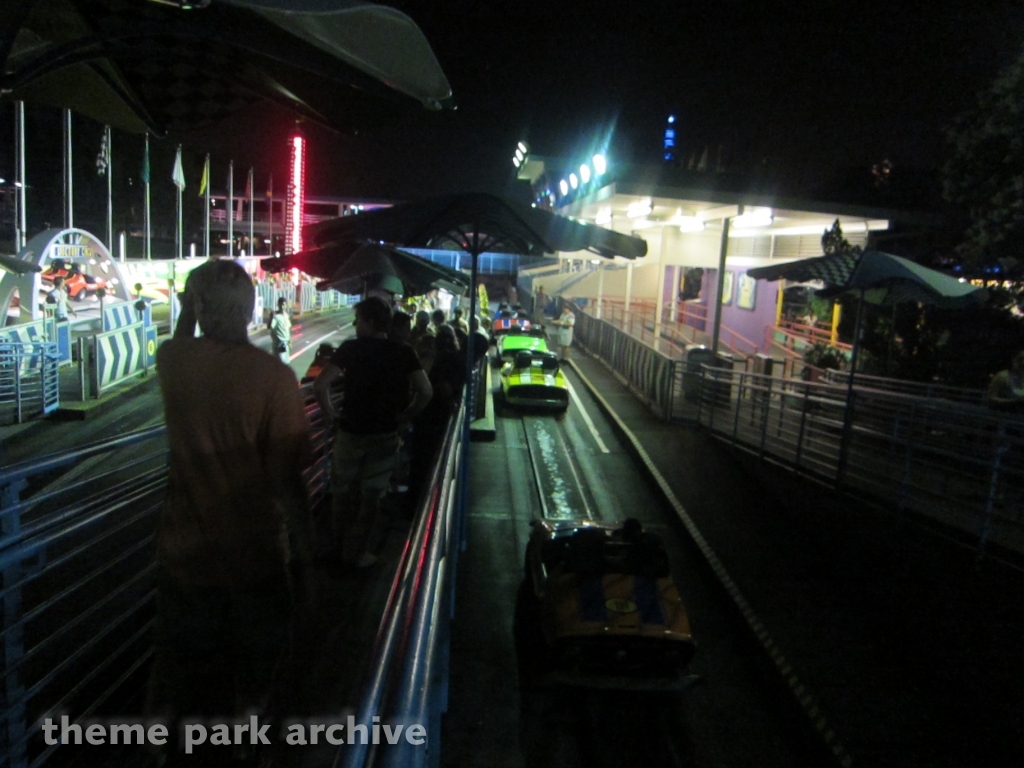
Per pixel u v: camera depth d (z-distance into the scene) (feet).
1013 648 22.00
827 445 41.73
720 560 28.91
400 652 5.62
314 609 14.39
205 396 8.05
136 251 147.74
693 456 42.86
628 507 36.45
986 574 25.23
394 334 21.12
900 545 28.40
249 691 8.48
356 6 6.61
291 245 115.85
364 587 16.83
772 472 39.88
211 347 8.15
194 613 8.30
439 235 27.61
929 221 69.36
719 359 58.80
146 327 55.26
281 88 10.00
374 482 18.35
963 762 17.46
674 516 34.50
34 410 41.98
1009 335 47.65
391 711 4.77
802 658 21.77
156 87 10.19
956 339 49.90
